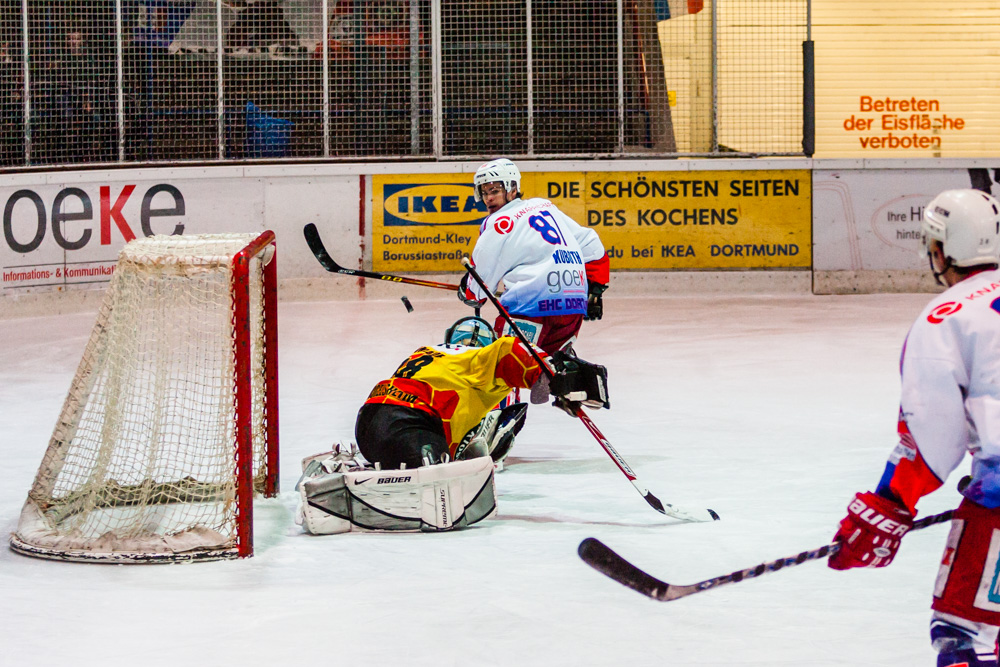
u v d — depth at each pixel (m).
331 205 35.84
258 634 9.12
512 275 17.59
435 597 10.00
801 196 36.47
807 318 31.70
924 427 6.66
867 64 42.91
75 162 34.56
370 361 25.78
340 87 35.66
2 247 32.59
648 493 12.70
